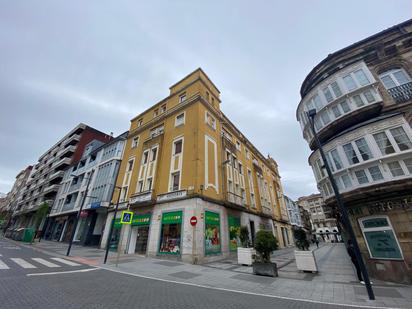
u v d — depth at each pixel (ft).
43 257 40.88
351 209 32.58
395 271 25.75
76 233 86.63
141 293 19.54
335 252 70.69
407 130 27.63
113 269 31.99
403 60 35.01
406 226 25.86
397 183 26.45
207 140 57.98
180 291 20.92
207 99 67.21
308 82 49.67
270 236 31.55
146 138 73.51
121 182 73.51
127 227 59.47
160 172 58.70
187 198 47.01
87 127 138.92
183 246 42.83
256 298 19.08
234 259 47.16
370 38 39.88
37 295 17.11
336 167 34.24
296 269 35.35
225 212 55.42
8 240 85.71
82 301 16.29
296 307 16.70
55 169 141.08
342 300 18.58
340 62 42.39
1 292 17.16
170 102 71.67
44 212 98.12
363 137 30.91
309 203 222.48
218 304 17.15
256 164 94.07
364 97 33.94
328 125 37.24
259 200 83.46
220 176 58.95
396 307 16.62
